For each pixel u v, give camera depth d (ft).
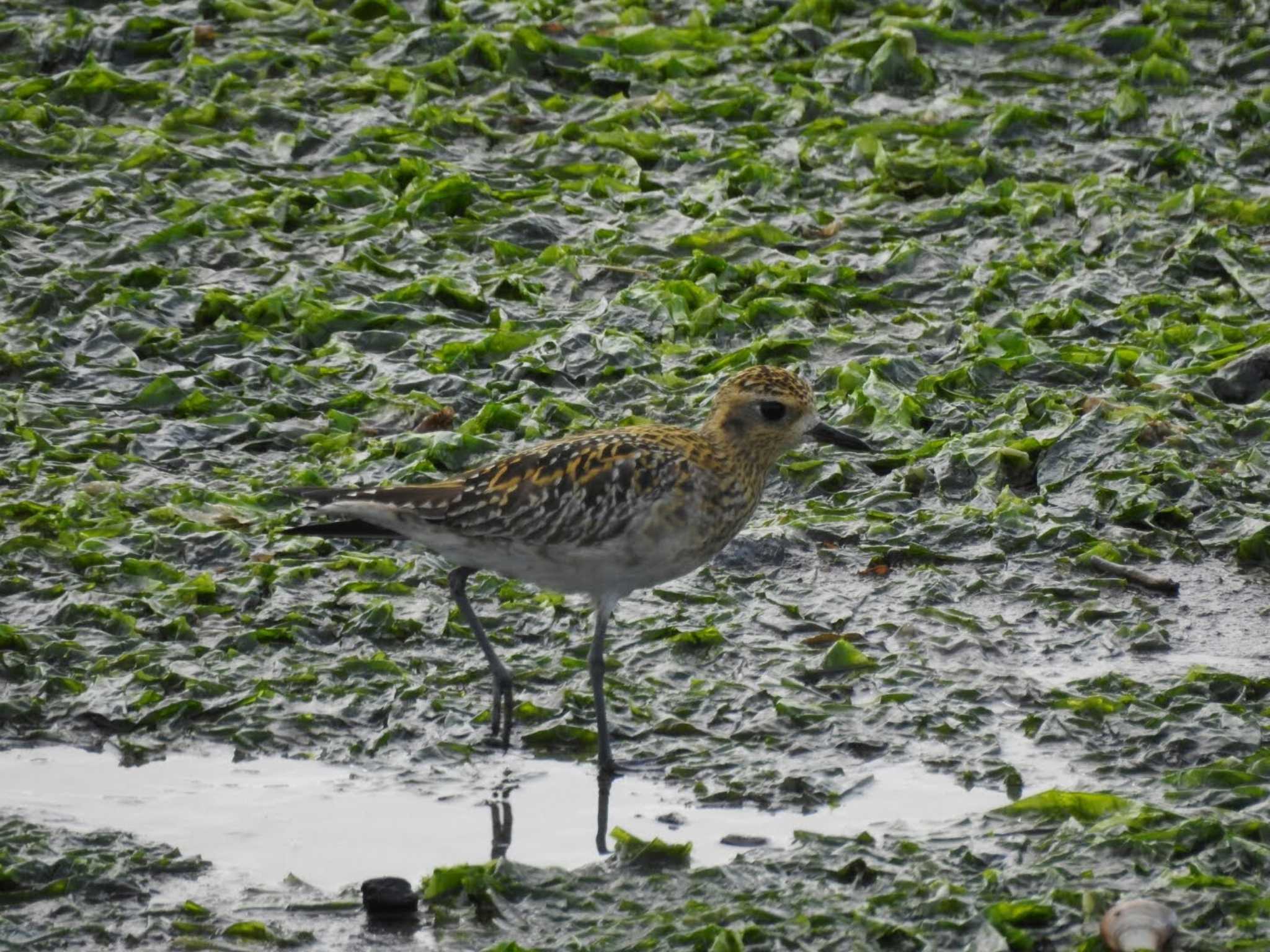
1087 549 46.50
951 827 35.24
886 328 58.03
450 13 81.15
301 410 52.85
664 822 35.91
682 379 54.24
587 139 69.92
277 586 44.09
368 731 39.17
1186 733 38.40
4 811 35.53
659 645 42.50
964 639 42.63
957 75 78.23
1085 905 31.63
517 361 54.70
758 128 72.13
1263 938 30.66
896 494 49.19
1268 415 52.42
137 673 40.14
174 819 35.63
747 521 40.96
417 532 38.22
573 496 37.35
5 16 79.41
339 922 32.35
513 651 42.42
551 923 32.27
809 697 40.29
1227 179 68.08
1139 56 79.30
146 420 51.83
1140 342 56.75
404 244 62.18
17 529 45.93
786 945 31.12
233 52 75.66
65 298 57.67
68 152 68.23
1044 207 65.26
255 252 61.46
